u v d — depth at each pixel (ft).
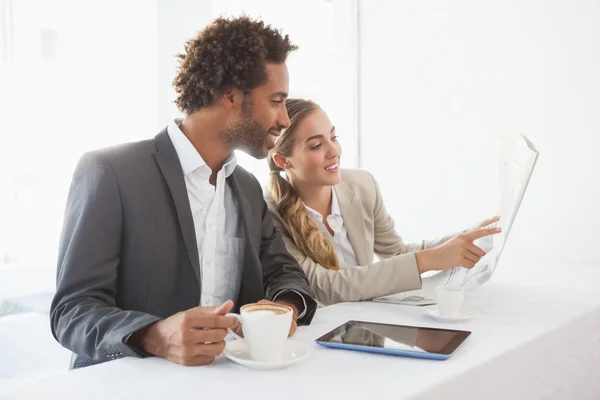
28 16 6.94
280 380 2.33
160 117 8.20
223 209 4.15
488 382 2.60
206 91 3.82
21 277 6.82
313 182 5.20
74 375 2.44
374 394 2.15
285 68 4.04
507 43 7.74
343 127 9.67
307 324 3.44
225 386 2.27
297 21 9.67
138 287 3.58
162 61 8.16
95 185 3.46
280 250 4.44
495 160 7.97
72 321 2.98
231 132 3.93
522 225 7.57
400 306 4.04
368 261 5.54
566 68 7.22
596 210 7.02
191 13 8.46
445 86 8.43
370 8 9.20
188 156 3.92
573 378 3.47
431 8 8.49
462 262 4.12
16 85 6.85
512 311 3.68
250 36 3.81
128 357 2.71
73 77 7.36
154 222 3.60
